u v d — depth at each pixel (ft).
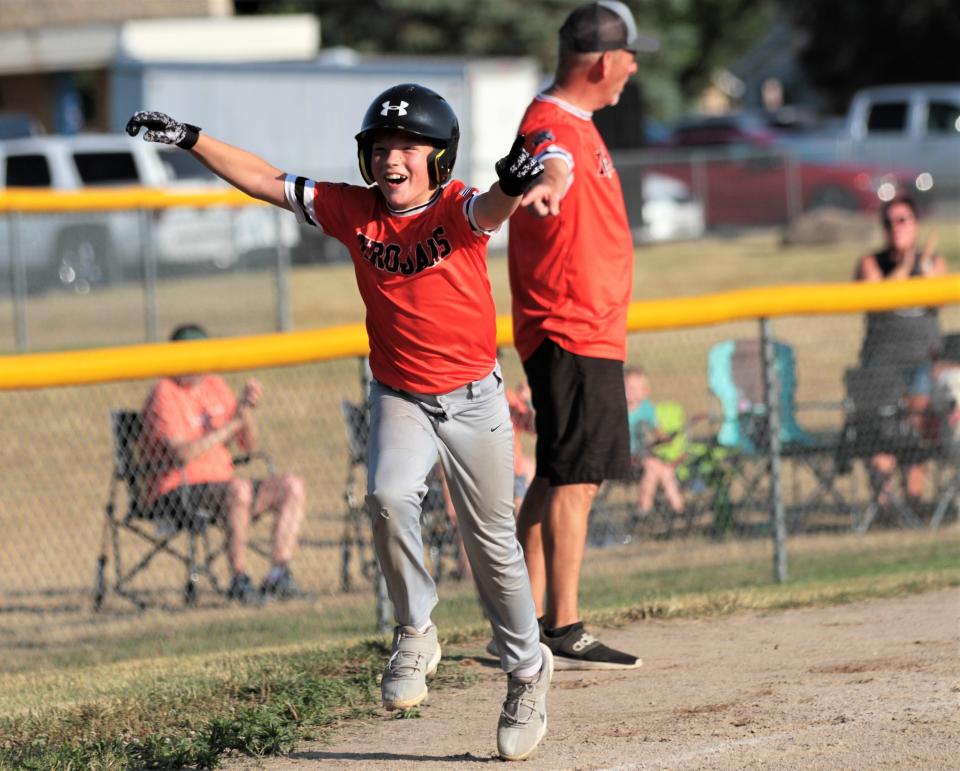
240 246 195.93
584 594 96.12
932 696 65.87
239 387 147.02
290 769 60.80
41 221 193.57
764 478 132.87
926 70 529.86
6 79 420.36
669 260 262.47
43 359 85.46
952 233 288.92
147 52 376.48
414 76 300.40
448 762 60.54
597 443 74.02
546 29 473.67
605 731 63.82
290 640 90.02
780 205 297.12
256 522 108.47
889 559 106.22
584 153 73.97
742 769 57.72
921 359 117.50
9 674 85.66
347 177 222.69
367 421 92.58
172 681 75.15
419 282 56.59
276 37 389.80
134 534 116.57
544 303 74.23
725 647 77.82
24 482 121.19
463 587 100.32
